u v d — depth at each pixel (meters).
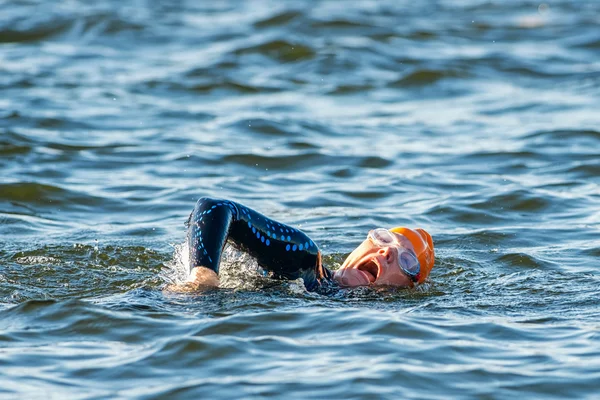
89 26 76.19
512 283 24.58
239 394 16.16
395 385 16.53
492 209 33.91
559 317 21.00
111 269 25.78
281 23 78.69
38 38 74.06
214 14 85.88
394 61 66.88
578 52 71.00
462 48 71.88
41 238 29.38
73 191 35.62
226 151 42.84
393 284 23.70
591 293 23.38
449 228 31.62
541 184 37.31
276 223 23.64
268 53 67.94
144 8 88.06
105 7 86.75
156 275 25.11
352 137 46.81
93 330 19.44
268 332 19.31
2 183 35.34
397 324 19.88
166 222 32.16
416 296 23.02
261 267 23.89
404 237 24.22
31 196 34.72
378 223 32.06
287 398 16.00
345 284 23.78
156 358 17.86
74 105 52.03
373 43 71.94
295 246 23.53
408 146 44.88
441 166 40.97
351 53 68.06
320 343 18.70
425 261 24.23
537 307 21.98
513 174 39.34
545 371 17.36
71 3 88.31
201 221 22.66
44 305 20.75
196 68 63.16
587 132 46.41
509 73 64.06
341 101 56.09
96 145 43.72
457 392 16.39
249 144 44.66
